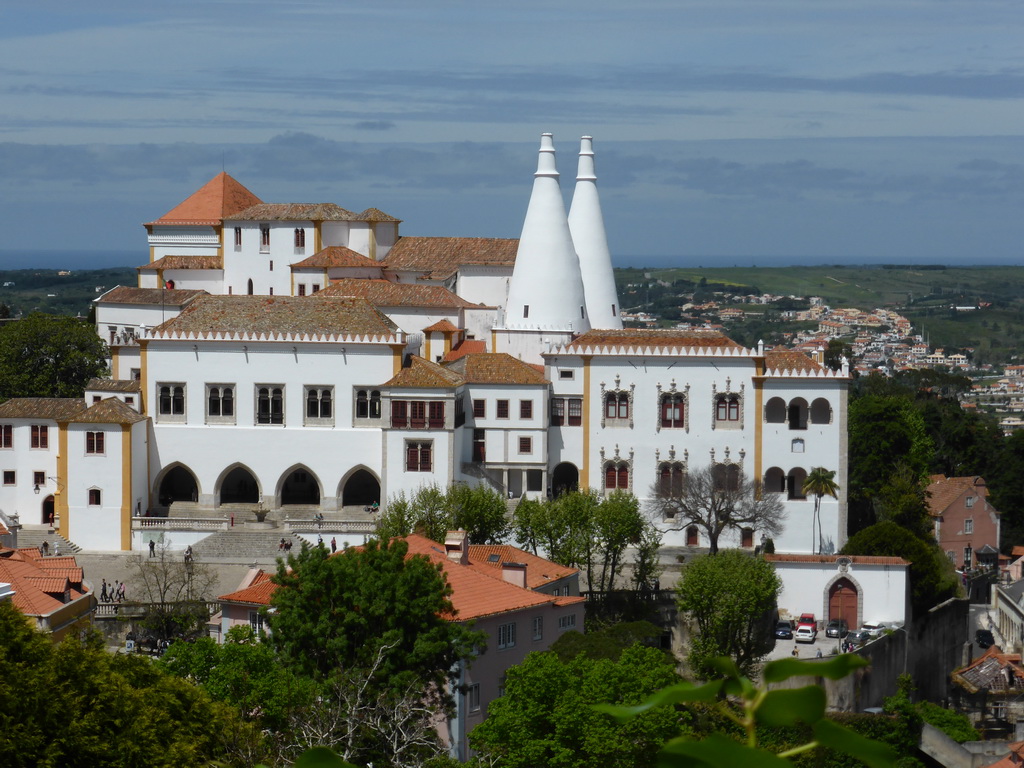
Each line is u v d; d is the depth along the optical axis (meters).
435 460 152.25
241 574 141.12
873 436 173.25
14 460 155.12
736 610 124.44
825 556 139.62
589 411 159.75
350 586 88.62
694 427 158.50
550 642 110.69
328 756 11.93
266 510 156.00
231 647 83.75
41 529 152.25
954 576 164.50
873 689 129.75
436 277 189.88
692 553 152.88
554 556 133.50
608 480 160.12
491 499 138.75
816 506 155.75
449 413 152.12
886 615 137.75
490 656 103.69
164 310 192.12
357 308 162.25
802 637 132.88
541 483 158.50
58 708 60.88
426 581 89.56
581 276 181.00
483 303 190.25
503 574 113.75
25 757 58.59
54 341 179.88
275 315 161.25
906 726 121.50
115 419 150.50
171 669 83.81
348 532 147.38
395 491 153.00
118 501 150.38
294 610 88.62
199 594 131.75
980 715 144.62
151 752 62.06
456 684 92.31
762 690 11.95
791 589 139.00
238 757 66.94
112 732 62.91
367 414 157.62
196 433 157.88
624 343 160.62
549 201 177.75
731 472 157.75
